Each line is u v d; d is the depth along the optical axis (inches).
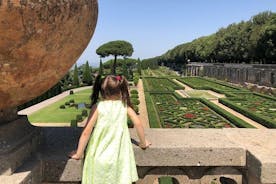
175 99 1360.7
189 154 139.1
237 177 145.4
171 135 156.8
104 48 3474.4
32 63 109.3
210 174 145.3
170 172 144.8
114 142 120.2
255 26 2415.1
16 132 128.4
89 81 2519.7
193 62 4279.0
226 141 147.9
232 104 1124.5
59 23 107.7
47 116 1013.8
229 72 2721.5
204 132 164.9
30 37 102.5
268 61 2212.1
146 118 952.3
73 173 132.4
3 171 113.4
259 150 136.9
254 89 1861.5
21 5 96.7
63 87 2094.0
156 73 4333.2
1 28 97.3
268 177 125.6
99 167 117.6
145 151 137.6
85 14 119.0
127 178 120.3
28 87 117.6
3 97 115.7
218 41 3014.3
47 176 132.5
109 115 122.0
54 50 112.6
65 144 148.8
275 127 768.3
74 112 1093.1
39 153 137.1
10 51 102.5
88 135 124.5
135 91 1545.3
